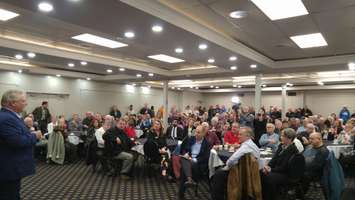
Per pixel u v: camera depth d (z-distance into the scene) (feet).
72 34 20.72
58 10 12.76
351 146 19.58
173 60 29.68
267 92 58.13
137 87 51.67
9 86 34.06
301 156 12.48
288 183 12.42
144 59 29.73
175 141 21.62
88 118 31.55
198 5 14.51
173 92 61.00
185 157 15.11
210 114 44.45
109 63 29.30
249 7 14.65
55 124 25.32
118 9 12.64
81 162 24.22
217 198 11.86
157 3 13.74
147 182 17.78
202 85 51.88
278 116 40.09
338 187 11.50
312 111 52.75
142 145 19.84
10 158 7.02
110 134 18.88
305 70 29.17
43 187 16.33
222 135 22.08
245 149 11.15
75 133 26.84
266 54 25.70
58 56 25.07
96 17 13.69
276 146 17.48
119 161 19.52
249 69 28.89
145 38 17.56
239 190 10.89
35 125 28.48
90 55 27.63
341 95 50.26
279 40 20.92
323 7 14.34
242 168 11.02
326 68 27.84
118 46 23.94
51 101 38.93
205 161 14.94
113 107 39.29
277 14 15.51
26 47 22.67
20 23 18.45
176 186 16.97
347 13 15.06
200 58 23.56
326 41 20.81
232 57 22.84
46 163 23.45
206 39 17.69
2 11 16.29
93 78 41.01
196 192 15.12
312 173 13.69
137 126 31.04
